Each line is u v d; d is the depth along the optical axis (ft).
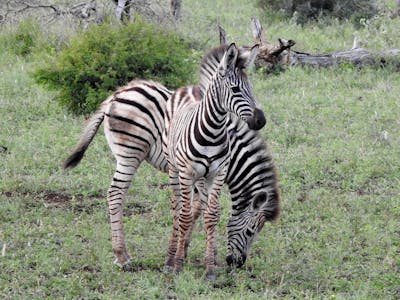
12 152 63.00
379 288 42.04
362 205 54.13
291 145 65.98
